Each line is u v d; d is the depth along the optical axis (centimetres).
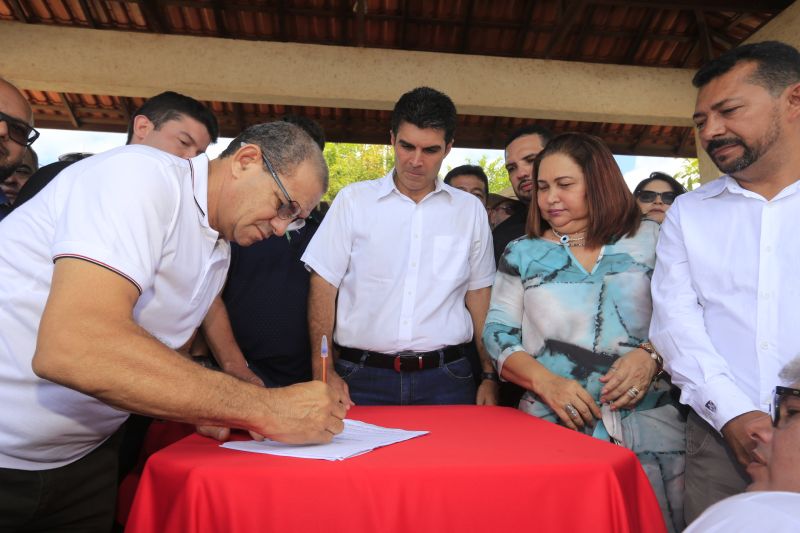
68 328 108
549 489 116
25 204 136
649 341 185
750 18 677
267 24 711
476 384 278
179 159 142
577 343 188
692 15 700
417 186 234
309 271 250
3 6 684
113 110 813
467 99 712
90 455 160
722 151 173
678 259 187
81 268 113
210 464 116
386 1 686
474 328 249
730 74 170
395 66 707
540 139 305
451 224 237
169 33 710
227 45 695
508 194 584
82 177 125
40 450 141
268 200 144
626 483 122
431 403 227
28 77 674
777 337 166
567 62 725
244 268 244
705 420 170
